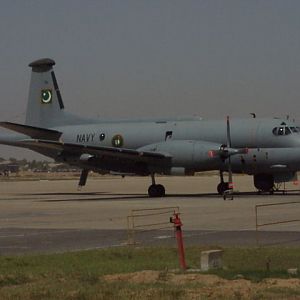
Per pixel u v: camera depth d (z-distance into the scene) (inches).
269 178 2306.8
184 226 1231.5
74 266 754.2
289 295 528.4
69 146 2214.6
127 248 918.4
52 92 2780.5
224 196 2036.2
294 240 976.9
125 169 2327.8
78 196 2576.3
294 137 2149.4
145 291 553.6
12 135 2751.0
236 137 2214.6
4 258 822.5
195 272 658.2
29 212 1728.6
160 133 2378.2
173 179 5369.1
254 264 724.0
